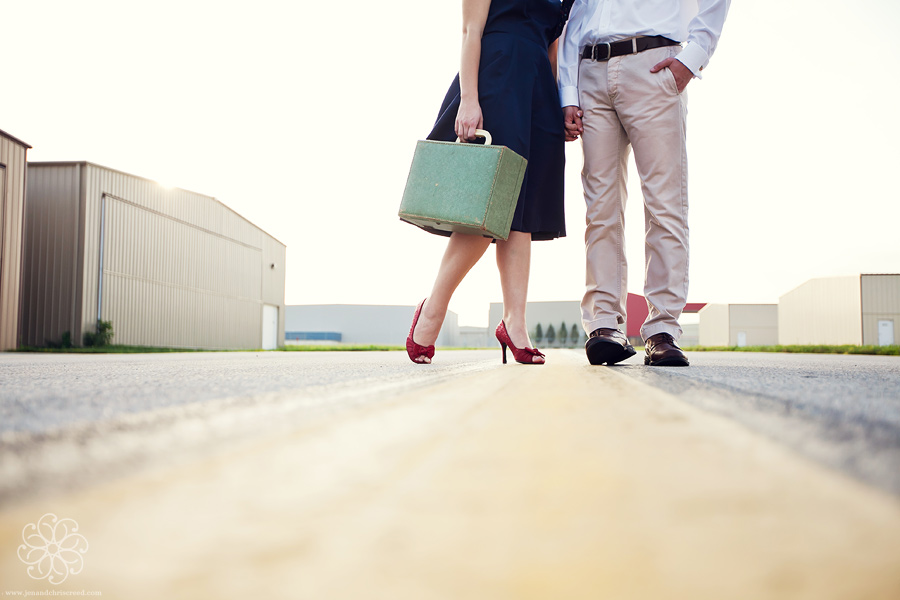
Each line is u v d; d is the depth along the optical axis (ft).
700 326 138.51
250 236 66.90
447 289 6.34
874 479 0.73
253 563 0.44
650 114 6.20
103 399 2.04
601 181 6.56
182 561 0.45
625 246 6.63
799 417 1.40
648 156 6.25
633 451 0.95
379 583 0.38
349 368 5.17
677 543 0.47
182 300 53.83
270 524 0.56
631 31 6.28
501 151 5.41
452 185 5.49
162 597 0.36
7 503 0.65
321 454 0.95
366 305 152.87
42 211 42.86
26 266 42.42
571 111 6.64
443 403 1.77
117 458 0.93
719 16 6.10
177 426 1.31
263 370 4.76
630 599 0.33
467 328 159.22
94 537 0.52
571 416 1.43
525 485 0.72
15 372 4.65
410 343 6.54
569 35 6.84
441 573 0.40
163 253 51.16
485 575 0.40
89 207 43.24
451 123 6.25
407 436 1.14
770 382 2.93
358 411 1.57
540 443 1.04
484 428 1.23
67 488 0.73
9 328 33.32
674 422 1.31
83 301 42.45
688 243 6.33
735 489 0.68
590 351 6.43
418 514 0.59
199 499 0.67
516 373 3.79
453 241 6.19
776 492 0.66
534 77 6.08
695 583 0.37
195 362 8.54
